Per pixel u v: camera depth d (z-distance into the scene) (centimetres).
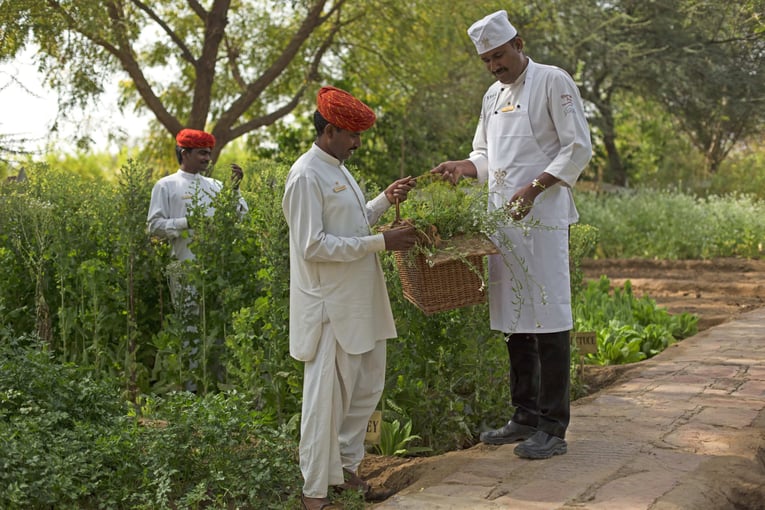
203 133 735
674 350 793
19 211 693
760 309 1053
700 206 1728
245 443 469
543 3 2264
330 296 416
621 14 2244
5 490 403
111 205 717
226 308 644
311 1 1695
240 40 1875
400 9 1717
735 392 621
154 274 705
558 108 465
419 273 436
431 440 543
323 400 414
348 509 420
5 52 1423
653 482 425
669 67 2277
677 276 1384
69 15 1466
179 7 1798
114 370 676
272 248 559
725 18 1927
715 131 2622
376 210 460
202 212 661
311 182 411
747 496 423
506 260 474
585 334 670
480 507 402
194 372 649
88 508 428
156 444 443
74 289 699
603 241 1648
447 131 1822
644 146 3073
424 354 551
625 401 599
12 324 697
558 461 467
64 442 449
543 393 478
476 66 1864
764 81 2216
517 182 477
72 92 1552
